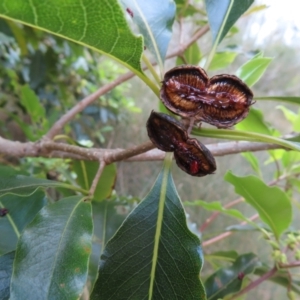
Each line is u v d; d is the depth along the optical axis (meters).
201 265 0.07
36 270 0.06
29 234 0.07
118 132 0.46
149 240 0.07
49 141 0.12
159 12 0.09
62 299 0.06
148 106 0.48
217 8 0.09
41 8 0.05
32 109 0.18
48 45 0.28
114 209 0.12
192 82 0.07
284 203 0.12
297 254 0.13
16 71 0.30
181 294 0.07
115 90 0.40
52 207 0.07
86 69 0.35
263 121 0.14
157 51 0.08
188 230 0.07
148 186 0.42
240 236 0.36
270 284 0.36
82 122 0.39
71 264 0.06
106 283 0.07
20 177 0.08
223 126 0.07
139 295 0.07
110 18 0.06
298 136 0.10
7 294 0.07
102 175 0.13
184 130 0.07
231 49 0.17
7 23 0.21
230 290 0.13
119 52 0.07
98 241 0.11
